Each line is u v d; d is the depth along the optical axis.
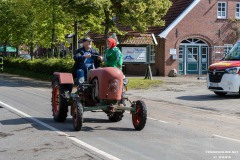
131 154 9.18
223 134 11.83
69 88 13.03
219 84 20.88
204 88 26.03
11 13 43.34
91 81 12.19
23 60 42.53
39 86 27.77
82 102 12.17
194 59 39.50
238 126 13.25
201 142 10.62
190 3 39.03
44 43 44.09
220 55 39.78
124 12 28.06
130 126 12.75
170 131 12.11
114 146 9.92
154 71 39.72
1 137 10.80
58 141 10.37
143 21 28.62
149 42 33.75
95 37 44.81
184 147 9.99
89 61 12.71
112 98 11.63
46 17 37.66
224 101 19.70
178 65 38.81
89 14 27.91
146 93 23.59
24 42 46.50
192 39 39.38
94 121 13.52
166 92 24.02
